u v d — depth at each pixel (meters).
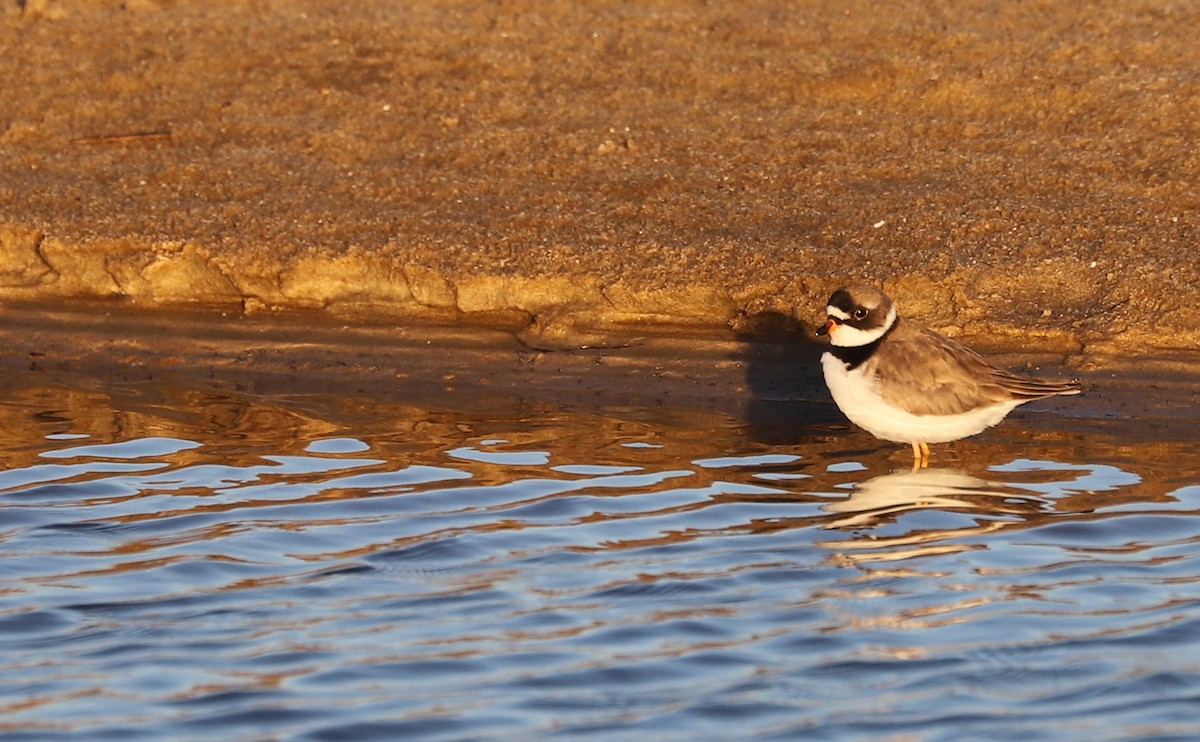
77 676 10.05
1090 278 15.80
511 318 16.70
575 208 17.67
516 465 13.70
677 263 16.50
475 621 10.77
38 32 22.73
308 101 20.45
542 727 9.40
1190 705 9.57
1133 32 21.09
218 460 13.90
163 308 17.42
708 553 11.81
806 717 9.50
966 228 16.66
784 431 14.61
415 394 15.80
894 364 13.55
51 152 19.59
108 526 12.41
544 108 19.91
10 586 11.32
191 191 18.55
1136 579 11.26
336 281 17.11
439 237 17.23
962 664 10.12
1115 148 18.09
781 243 16.67
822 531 12.19
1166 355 15.09
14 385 16.17
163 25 22.80
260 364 16.58
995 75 19.84
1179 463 13.48
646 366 15.94
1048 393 13.62
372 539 12.13
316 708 9.62
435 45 21.80
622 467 13.65
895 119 19.22
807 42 21.34
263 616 10.87
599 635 10.55
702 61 20.84
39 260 17.75
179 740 9.29
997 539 12.00
